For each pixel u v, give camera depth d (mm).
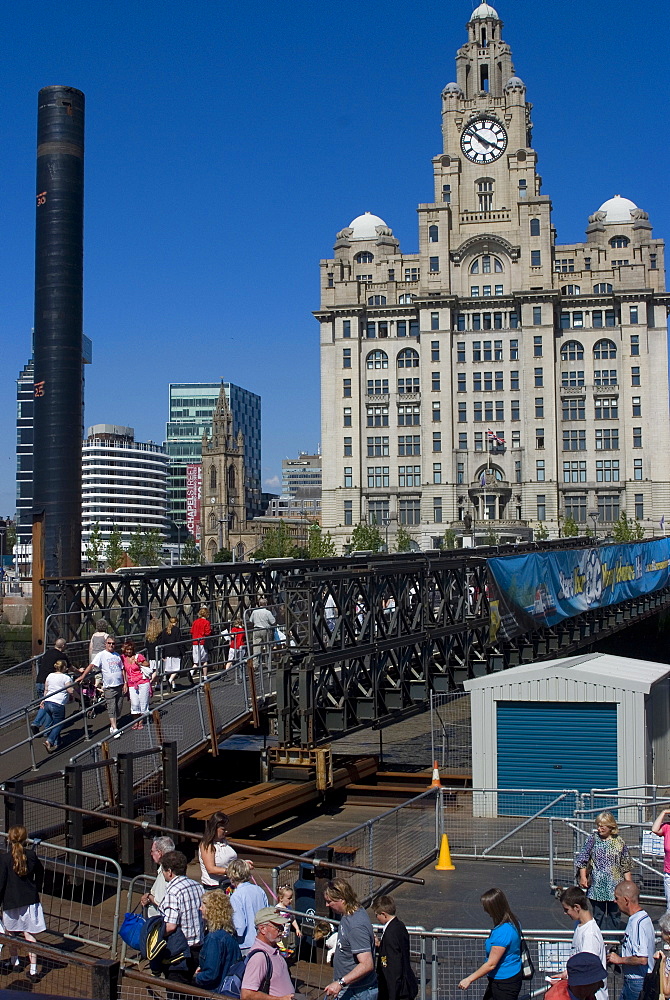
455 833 24328
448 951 15852
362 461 136250
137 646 35500
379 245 137875
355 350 136375
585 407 132250
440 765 33125
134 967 14617
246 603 42844
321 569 38906
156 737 24609
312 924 16266
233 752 31000
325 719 28453
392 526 133625
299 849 22078
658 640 89062
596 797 22531
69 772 20469
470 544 90125
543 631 43438
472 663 36438
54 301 38094
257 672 31219
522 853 22812
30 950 13867
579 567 46500
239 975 13125
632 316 131250
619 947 14930
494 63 137125
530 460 131125
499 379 133000
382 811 28562
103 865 21000
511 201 133500
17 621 89125
